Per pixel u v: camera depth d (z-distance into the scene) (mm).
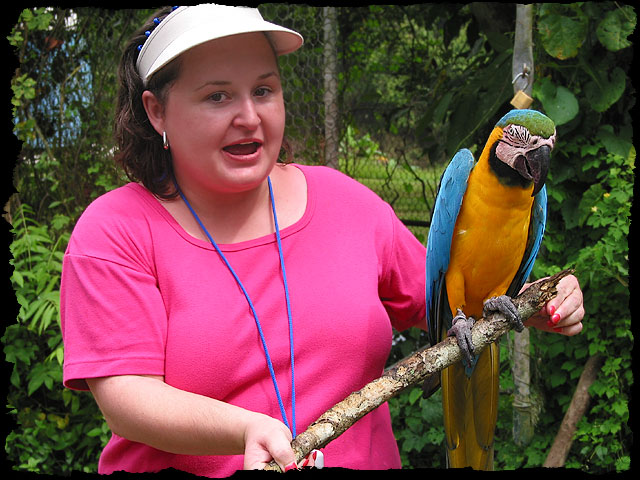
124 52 1701
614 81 3293
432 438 3588
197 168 1578
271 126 1578
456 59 4309
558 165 3438
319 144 3777
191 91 1525
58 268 3891
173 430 1404
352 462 1714
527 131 1997
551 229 3523
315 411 1630
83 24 4113
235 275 1636
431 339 2219
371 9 4340
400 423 3801
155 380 1510
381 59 4488
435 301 2191
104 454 1726
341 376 1660
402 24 4699
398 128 4582
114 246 1577
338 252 1735
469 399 2080
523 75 3086
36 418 3938
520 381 3344
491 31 3906
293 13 3795
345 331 1654
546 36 3170
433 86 4387
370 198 1882
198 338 1558
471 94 3637
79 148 4109
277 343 1620
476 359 2020
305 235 1725
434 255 2154
